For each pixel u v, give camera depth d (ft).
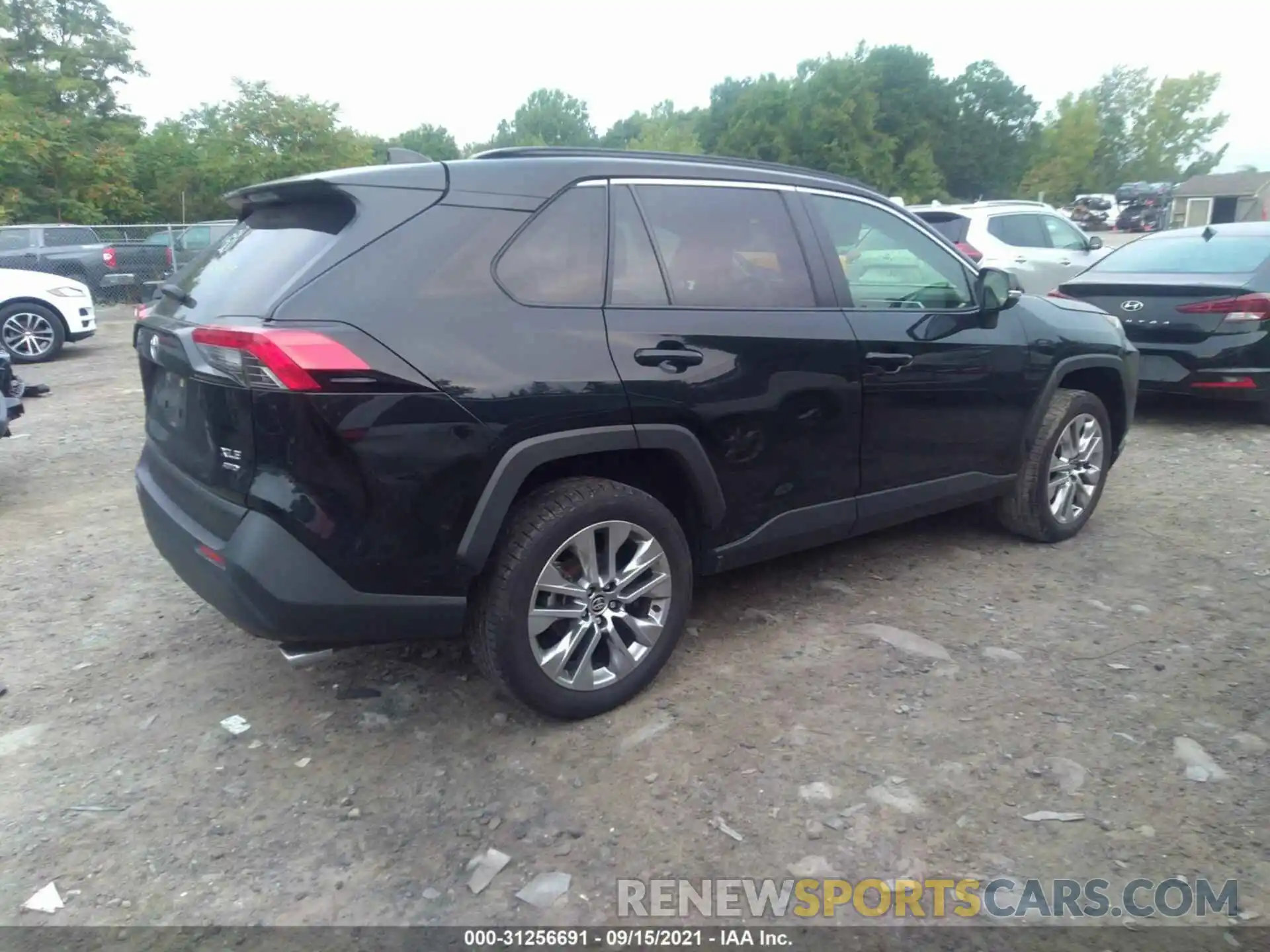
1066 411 15.58
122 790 9.94
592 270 10.62
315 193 9.98
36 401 31.07
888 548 16.15
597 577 10.73
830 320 12.37
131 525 18.35
